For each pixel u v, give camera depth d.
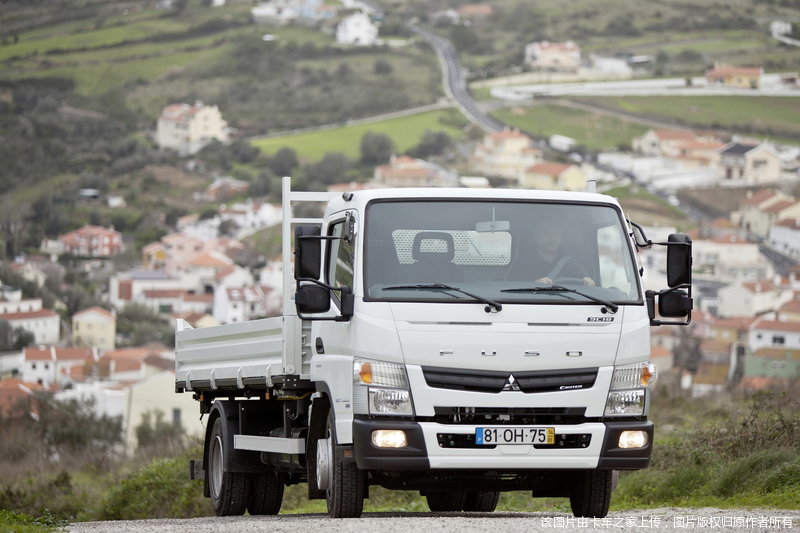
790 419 51.25
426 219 31.75
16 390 195.62
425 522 29.88
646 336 31.70
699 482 48.78
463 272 31.36
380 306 30.64
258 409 43.34
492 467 30.39
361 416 30.50
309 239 30.73
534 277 31.53
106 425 182.88
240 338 42.28
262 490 43.78
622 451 31.05
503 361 30.53
